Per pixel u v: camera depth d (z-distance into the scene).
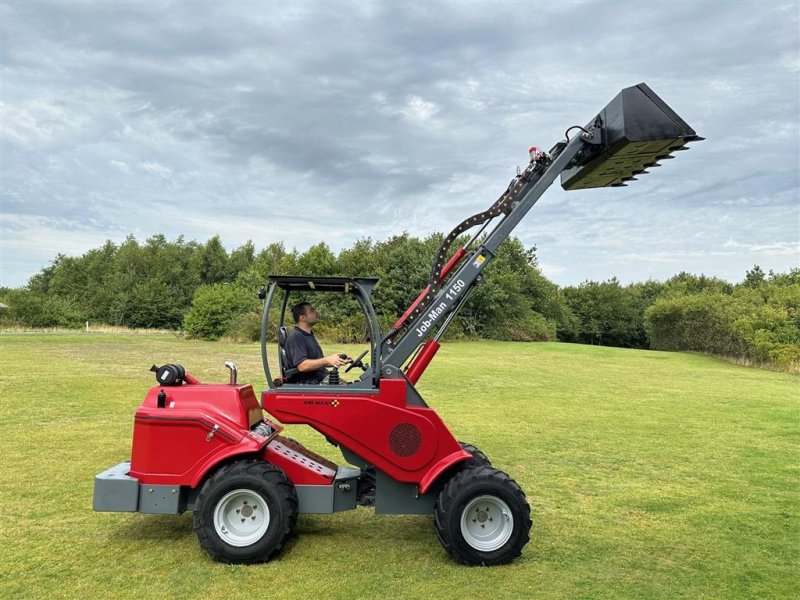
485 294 34.44
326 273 34.22
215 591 4.12
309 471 4.99
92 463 7.34
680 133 5.21
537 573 4.53
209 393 5.06
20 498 6.08
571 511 6.11
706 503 6.43
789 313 25.50
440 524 4.64
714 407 12.82
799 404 13.36
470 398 13.30
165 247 65.88
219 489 4.59
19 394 12.11
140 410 4.91
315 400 4.93
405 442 4.91
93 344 26.39
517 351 26.86
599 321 53.22
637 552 5.03
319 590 4.16
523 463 8.01
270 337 28.30
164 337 33.69
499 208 5.51
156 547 4.91
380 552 4.91
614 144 5.39
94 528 5.33
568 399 13.48
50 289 61.62
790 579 4.53
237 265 65.19
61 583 4.22
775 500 6.57
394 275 33.47
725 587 4.37
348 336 27.36
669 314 33.78
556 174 5.53
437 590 4.19
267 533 4.59
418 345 5.20
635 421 11.05
